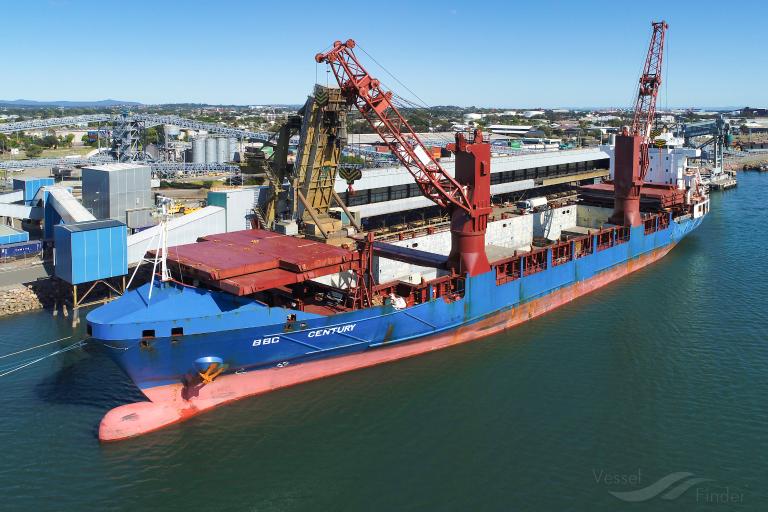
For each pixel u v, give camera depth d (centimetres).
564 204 9594
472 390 4638
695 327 5912
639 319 6200
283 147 7088
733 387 4647
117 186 8106
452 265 5616
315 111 6397
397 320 4909
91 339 3925
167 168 12888
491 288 5703
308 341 4456
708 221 11656
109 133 15188
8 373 4775
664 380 4781
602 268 7388
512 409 4350
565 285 6725
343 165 12494
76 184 13038
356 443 3922
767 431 4041
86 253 5931
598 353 5331
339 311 4838
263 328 4166
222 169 13112
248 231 5666
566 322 6169
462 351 5416
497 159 11550
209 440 3941
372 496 3428
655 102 8944
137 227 7944
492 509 3319
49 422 4084
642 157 8194
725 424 4128
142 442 3909
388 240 7744
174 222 6925
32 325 5762
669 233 8912
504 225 8231
